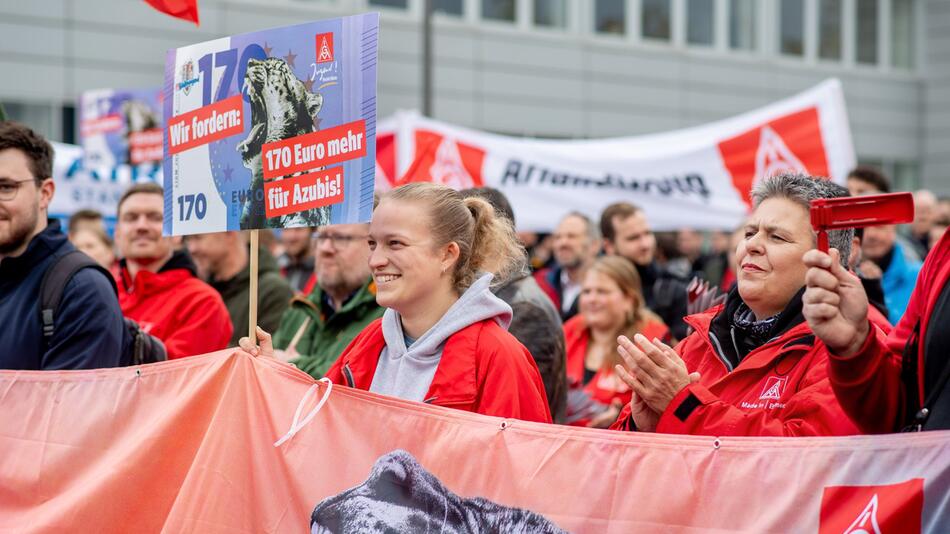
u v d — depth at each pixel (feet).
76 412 11.03
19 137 13.20
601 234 26.25
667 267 34.04
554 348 13.58
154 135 29.25
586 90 77.05
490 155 26.89
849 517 7.86
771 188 10.31
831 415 8.97
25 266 13.12
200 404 10.26
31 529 10.72
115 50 62.44
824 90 26.48
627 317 19.13
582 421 16.76
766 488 8.18
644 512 8.52
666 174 27.32
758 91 83.61
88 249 24.04
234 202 10.62
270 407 10.06
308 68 10.05
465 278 10.80
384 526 9.39
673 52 80.23
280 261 33.45
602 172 27.37
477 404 10.14
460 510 9.16
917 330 8.63
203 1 64.13
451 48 72.02
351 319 16.02
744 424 9.06
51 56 61.05
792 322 9.99
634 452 8.66
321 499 9.66
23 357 12.77
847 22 87.92
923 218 32.55
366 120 9.66
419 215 10.50
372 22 9.69
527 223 27.20
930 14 90.48
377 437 9.59
